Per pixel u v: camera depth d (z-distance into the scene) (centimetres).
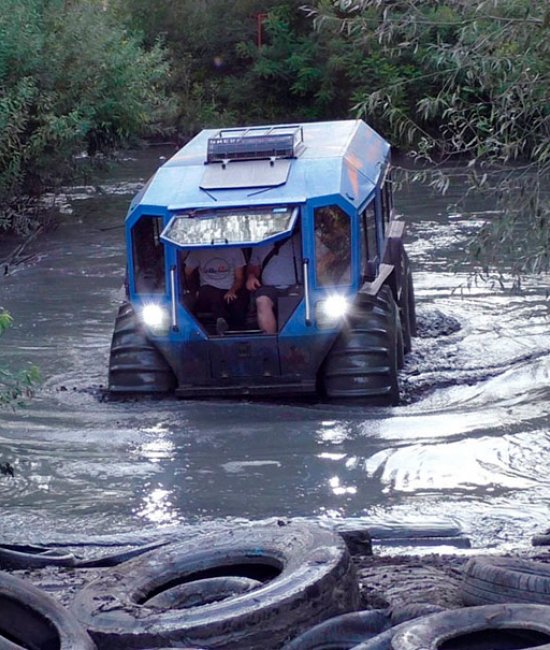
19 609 533
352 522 932
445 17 863
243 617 557
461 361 1483
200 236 1285
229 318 1348
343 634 562
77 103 2845
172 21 4644
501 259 1029
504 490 1041
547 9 784
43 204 2884
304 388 1305
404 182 906
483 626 535
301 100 4481
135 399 1345
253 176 1347
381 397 1301
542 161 820
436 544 897
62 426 1255
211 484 1077
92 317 1833
